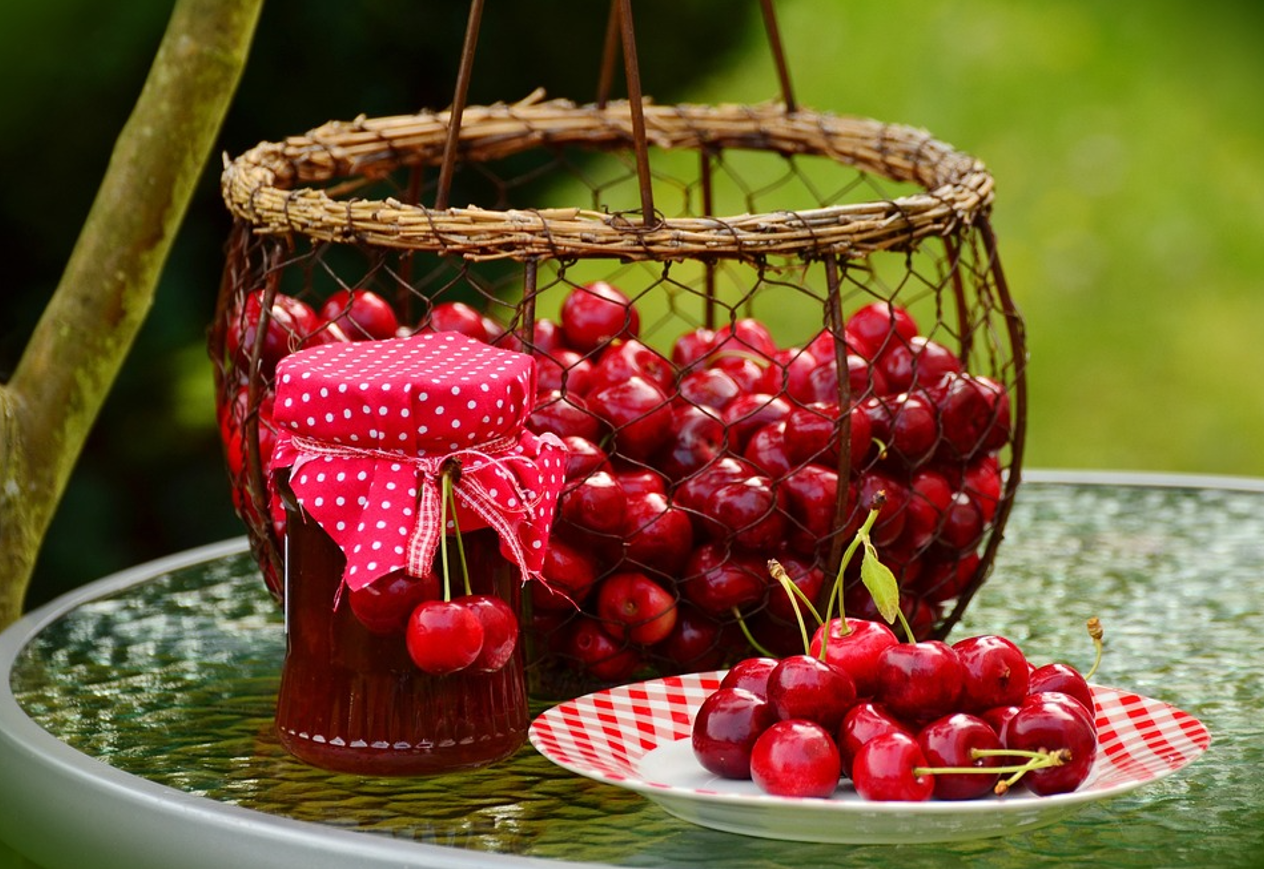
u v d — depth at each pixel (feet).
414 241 4.59
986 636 4.43
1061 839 4.31
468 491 4.40
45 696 4.74
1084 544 5.42
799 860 4.25
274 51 6.88
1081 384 11.88
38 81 6.57
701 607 4.68
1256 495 5.73
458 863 4.18
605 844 4.27
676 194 12.45
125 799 4.33
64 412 5.32
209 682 4.80
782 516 4.67
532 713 4.69
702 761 4.39
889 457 4.76
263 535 4.76
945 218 4.68
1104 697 4.52
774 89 14.48
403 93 7.25
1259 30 15.67
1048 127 14.47
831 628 4.45
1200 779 4.46
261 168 4.88
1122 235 13.26
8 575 5.27
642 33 8.32
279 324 4.78
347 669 4.46
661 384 4.87
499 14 7.41
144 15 6.54
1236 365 11.91
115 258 5.28
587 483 4.62
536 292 4.58
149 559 7.12
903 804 4.20
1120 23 15.79
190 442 7.14
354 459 4.40
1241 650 4.88
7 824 4.50
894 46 15.26
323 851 4.22
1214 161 14.14
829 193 12.72
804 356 4.87
